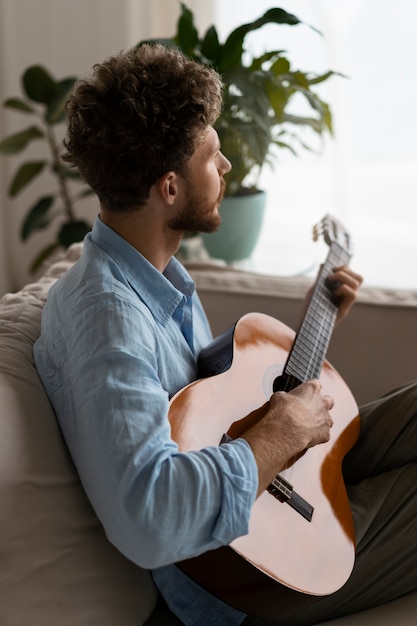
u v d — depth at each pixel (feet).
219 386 3.52
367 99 8.34
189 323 3.82
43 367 3.44
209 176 3.38
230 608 3.50
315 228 5.03
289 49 8.20
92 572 3.23
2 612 2.97
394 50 8.09
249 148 6.52
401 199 8.60
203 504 2.83
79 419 3.01
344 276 4.73
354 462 4.31
